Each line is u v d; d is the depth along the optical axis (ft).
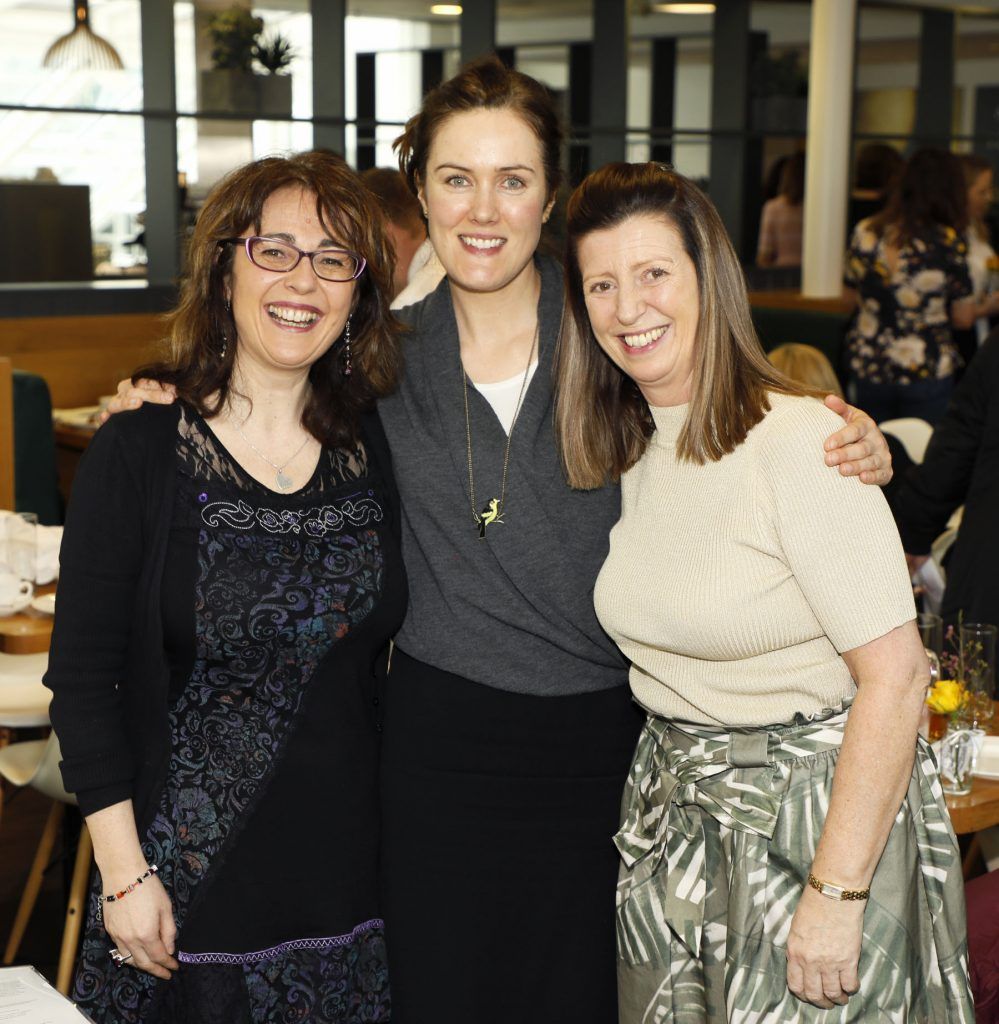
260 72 22.99
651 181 5.71
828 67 27.12
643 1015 6.19
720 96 31.42
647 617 5.90
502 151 6.30
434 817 6.74
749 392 5.61
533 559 6.52
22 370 19.35
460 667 6.63
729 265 5.68
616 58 29.07
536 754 6.70
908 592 5.38
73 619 5.79
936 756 7.13
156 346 6.33
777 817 5.62
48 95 22.49
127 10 22.75
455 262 6.51
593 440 6.33
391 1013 6.77
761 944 5.65
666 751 6.08
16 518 10.10
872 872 5.40
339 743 6.16
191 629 5.83
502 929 6.82
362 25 29.40
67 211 21.85
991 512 9.82
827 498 5.34
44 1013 4.67
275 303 5.89
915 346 19.97
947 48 38.22
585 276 5.89
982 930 7.12
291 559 6.00
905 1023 5.56
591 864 6.86
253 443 6.14
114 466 5.79
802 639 5.60
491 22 26.50
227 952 5.93
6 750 9.73
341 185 6.01
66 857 10.52
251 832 5.96
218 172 23.22
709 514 5.70
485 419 6.64
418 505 6.62
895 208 20.01
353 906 6.24
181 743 5.90
